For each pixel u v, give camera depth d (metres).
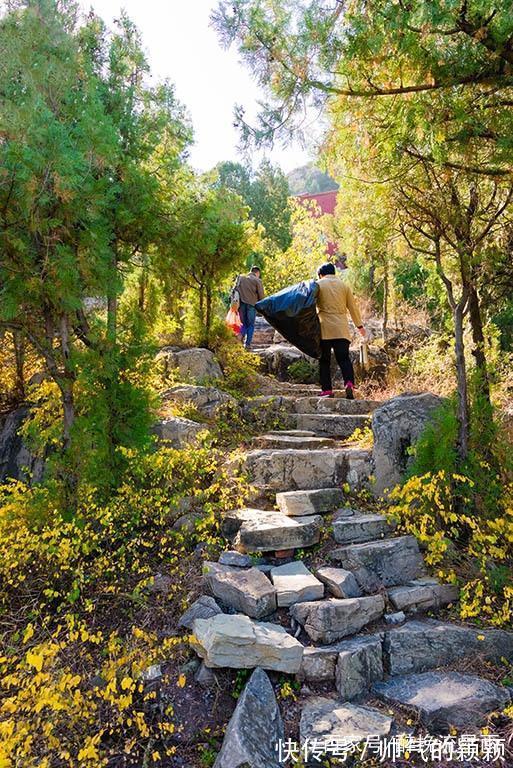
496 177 3.63
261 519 3.79
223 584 3.22
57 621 3.18
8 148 3.20
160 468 4.13
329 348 6.29
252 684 2.60
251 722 2.40
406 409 4.32
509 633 3.07
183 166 5.49
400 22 2.77
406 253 4.58
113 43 4.87
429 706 2.56
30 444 4.95
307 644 2.93
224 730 2.48
